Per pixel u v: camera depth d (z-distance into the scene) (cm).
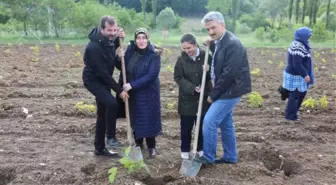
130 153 601
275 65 1733
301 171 602
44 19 3425
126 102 607
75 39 3250
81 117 860
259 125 820
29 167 594
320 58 2009
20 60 1692
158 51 614
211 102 574
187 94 601
